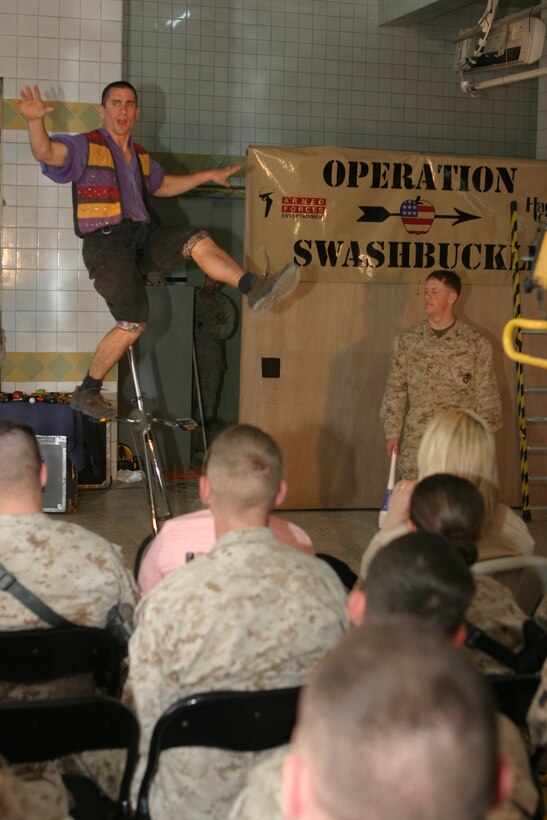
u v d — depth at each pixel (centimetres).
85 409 552
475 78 862
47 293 691
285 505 670
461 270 669
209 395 874
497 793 83
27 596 231
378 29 845
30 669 227
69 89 676
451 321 539
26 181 680
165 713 198
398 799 75
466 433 288
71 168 514
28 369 694
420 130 862
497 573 287
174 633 203
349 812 76
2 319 687
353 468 675
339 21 839
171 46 822
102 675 237
